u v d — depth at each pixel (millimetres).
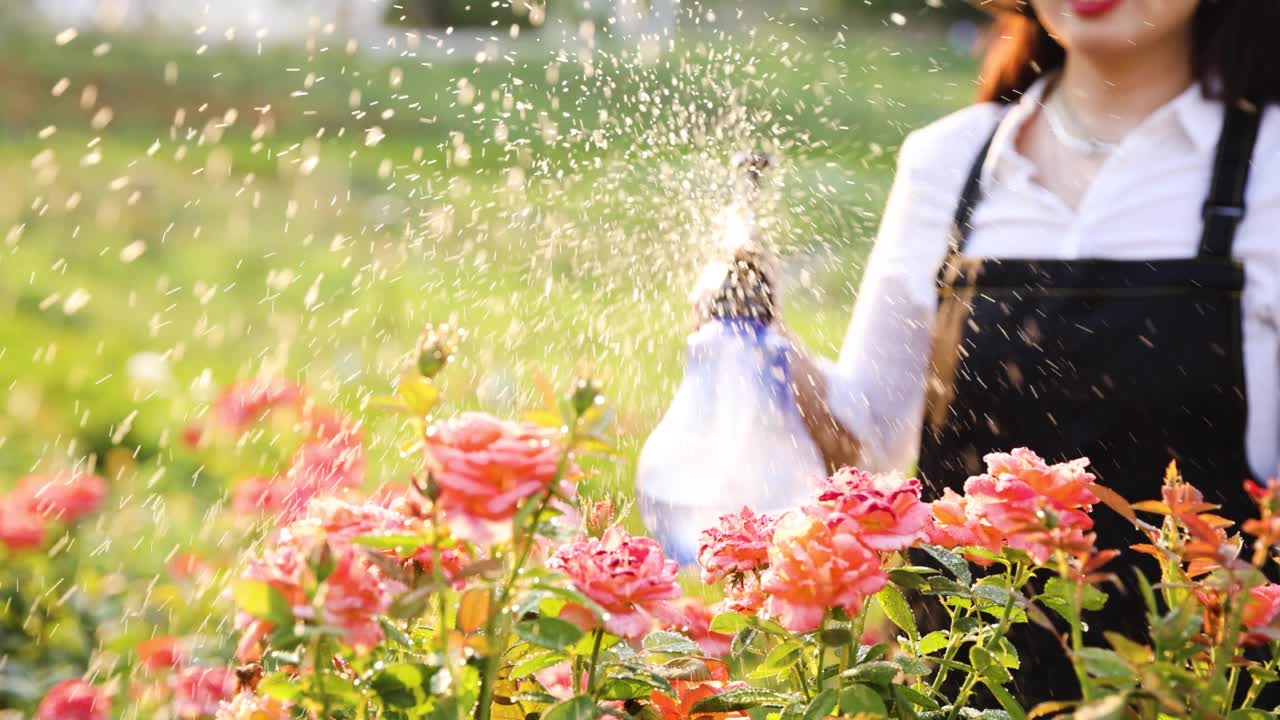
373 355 5461
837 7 10734
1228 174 1923
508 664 1263
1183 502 1165
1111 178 2012
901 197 2260
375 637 1044
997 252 2105
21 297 7090
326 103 11742
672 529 1801
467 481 1007
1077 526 1186
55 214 9211
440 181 7176
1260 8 1893
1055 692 1751
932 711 1312
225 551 3053
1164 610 1781
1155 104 2012
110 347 6156
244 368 5664
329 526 1113
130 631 2803
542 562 1290
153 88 12984
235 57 13422
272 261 7719
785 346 1839
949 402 2080
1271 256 1890
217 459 3977
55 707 2330
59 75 13336
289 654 1117
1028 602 1177
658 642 1334
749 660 1536
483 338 4082
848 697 1179
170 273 7695
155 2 14578
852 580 1130
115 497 3822
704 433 1802
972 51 2303
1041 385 1979
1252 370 1904
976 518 1235
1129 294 1935
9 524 2801
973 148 2205
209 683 2236
